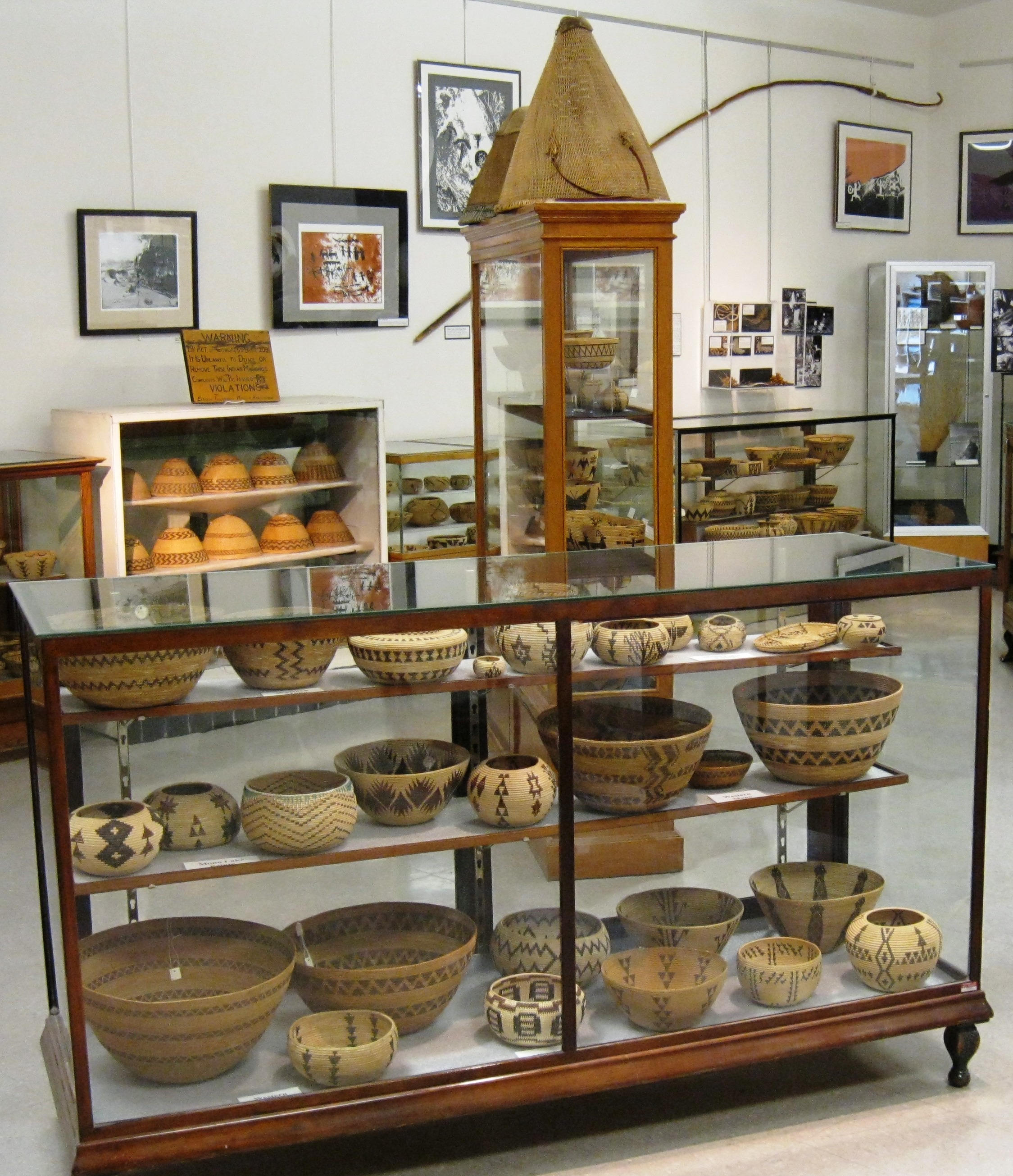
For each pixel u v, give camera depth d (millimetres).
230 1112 2102
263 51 5422
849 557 2590
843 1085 2520
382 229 5809
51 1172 2285
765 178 7434
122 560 4621
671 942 2404
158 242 5207
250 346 5047
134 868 2080
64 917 2029
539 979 2287
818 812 2506
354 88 5691
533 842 2305
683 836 2400
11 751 4488
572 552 2750
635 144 3461
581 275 3430
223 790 2154
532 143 3469
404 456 5312
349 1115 2141
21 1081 2592
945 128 8211
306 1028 2252
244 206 5449
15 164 4871
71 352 5070
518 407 3682
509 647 2234
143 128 5152
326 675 2182
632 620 2299
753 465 6285
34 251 4949
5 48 4805
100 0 4992
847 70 7746
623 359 3525
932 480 7852
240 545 4949
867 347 8094
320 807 2170
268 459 5043
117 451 4586
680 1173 2232
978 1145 2305
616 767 2299
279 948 2209
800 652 2416
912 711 2465
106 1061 2098
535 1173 2240
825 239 7781
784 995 2404
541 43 6312
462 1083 2207
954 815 2496
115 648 2008
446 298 6090
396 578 2449
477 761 2320
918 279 7660
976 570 2445
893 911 2531
